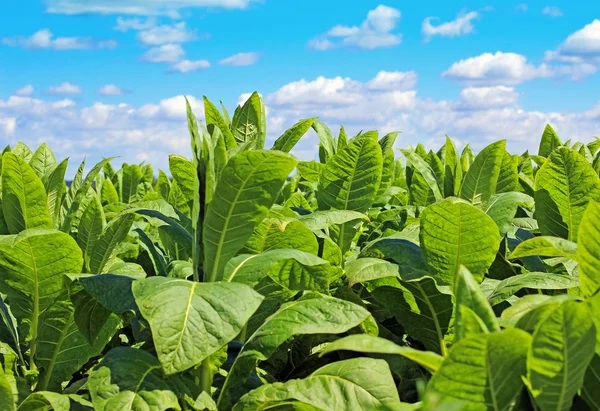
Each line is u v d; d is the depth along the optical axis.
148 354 2.34
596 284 2.16
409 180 5.07
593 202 2.06
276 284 3.00
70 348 2.86
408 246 3.00
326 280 2.91
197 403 2.24
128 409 2.06
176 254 3.66
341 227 3.59
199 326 2.10
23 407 2.45
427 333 3.04
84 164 3.48
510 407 1.87
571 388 1.78
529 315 1.95
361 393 2.17
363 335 1.82
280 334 2.35
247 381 2.65
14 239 2.50
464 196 3.48
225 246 2.45
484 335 1.62
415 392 3.00
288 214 3.39
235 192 2.32
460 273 1.84
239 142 3.35
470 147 4.49
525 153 5.42
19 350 2.81
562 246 2.38
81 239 3.16
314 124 4.45
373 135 3.50
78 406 2.49
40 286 2.83
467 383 1.72
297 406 2.32
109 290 2.52
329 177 3.61
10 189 2.87
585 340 1.69
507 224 3.29
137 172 5.46
